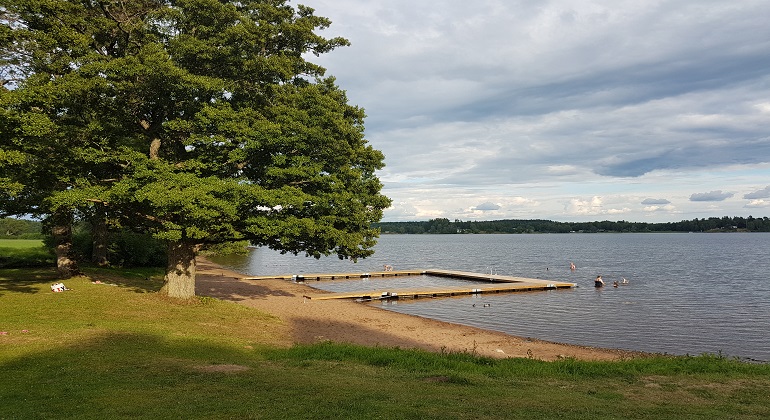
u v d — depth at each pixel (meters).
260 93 20.45
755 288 39.56
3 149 16.12
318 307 26.72
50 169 18.20
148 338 14.03
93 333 14.02
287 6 21.78
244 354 13.41
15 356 11.19
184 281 21.39
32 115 15.84
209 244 22.03
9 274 25.97
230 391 9.02
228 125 17.72
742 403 9.35
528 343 19.77
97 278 25.77
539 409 8.36
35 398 8.36
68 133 17.36
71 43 17.38
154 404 8.08
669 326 24.47
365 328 21.38
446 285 41.56
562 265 65.62
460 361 13.37
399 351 14.45
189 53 18.38
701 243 140.88
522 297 34.28
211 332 16.38
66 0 18.84
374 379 10.53
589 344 20.77
